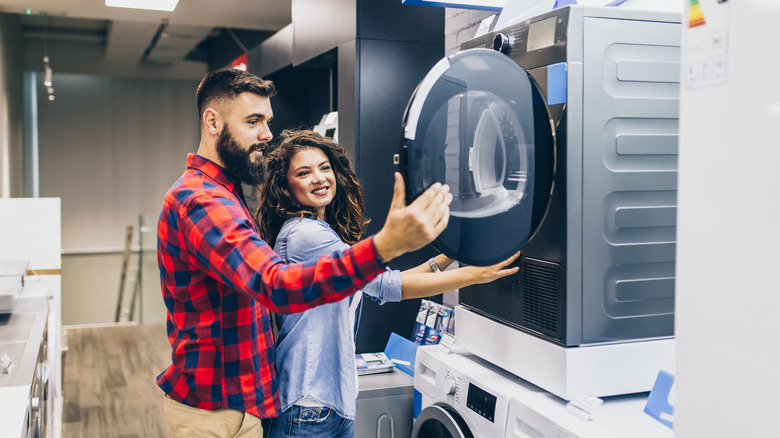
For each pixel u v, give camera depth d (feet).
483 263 5.22
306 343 5.84
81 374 17.17
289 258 6.07
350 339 6.07
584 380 5.22
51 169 44.57
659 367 5.48
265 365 5.32
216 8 23.17
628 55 5.30
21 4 22.33
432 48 10.62
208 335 4.98
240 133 5.00
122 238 46.37
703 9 3.52
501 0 7.70
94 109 45.42
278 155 6.38
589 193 5.23
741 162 3.31
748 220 3.28
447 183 4.96
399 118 10.47
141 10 23.36
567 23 5.14
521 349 5.76
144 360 18.63
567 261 5.20
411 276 5.74
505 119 5.21
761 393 3.23
